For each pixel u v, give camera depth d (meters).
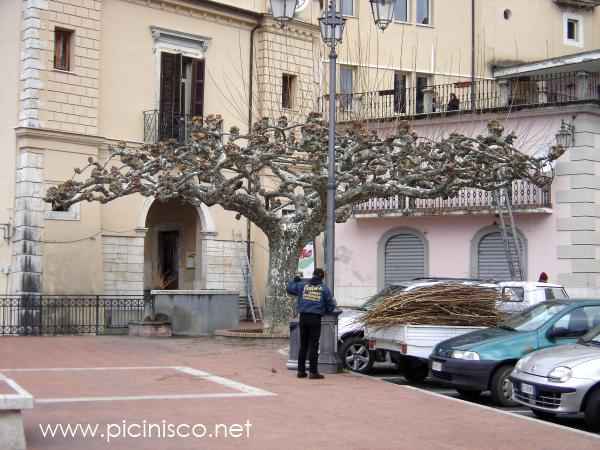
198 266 31.94
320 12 33.59
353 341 17.95
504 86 31.83
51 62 27.88
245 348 21.80
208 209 31.73
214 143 22.11
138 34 30.11
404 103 32.97
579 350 13.01
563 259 28.03
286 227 23.98
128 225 29.73
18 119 27.77
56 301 27.53
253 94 32.81
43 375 16.17
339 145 22.17
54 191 21.88
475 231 29.58
